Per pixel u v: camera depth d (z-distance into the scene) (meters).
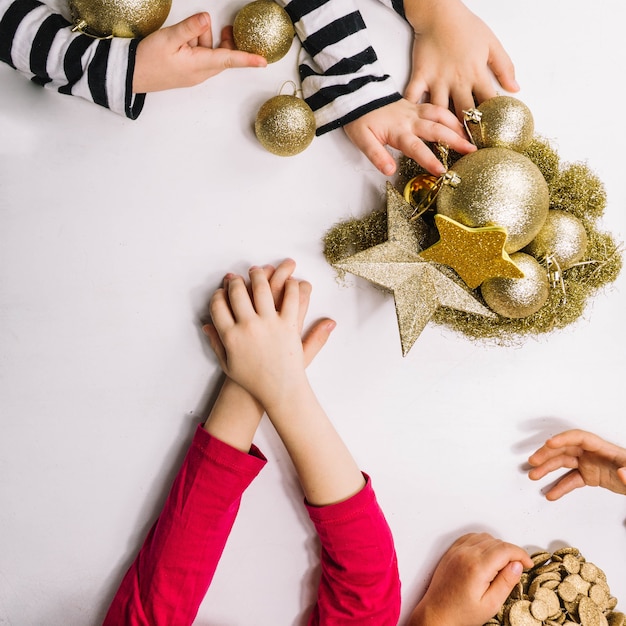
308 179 1.06
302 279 1.07
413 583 1.12
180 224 1.05
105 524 1.07
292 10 1.01
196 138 1.04
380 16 1.06
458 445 1.11
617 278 1.11
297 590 1.11
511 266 0.94
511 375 1.11
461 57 1.04
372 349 1.08
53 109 1.02
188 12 1.03
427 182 1.03
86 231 1.04
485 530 1.13
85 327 1.05
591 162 1.09
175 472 1.07
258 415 1.02
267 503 1.09
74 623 1.07
